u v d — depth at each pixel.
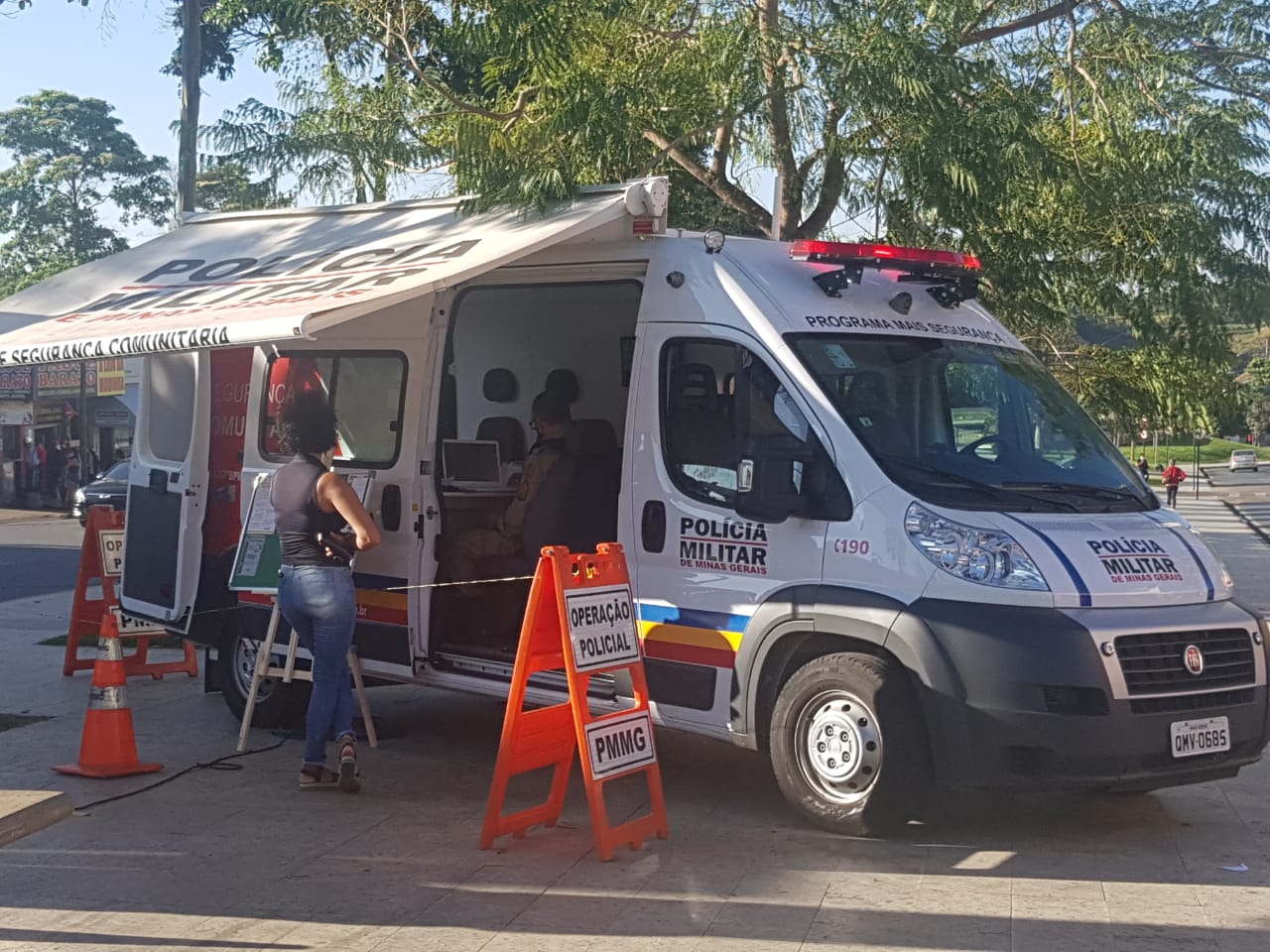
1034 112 10.42
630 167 10.34
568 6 9.84
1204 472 68.88
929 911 5.52
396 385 8.32
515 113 10.14
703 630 6.95
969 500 6.52
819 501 6.64
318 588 7.33
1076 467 7.13
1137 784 6.19
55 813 6.86
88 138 66.38
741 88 10.22
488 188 8.53
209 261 9.34
